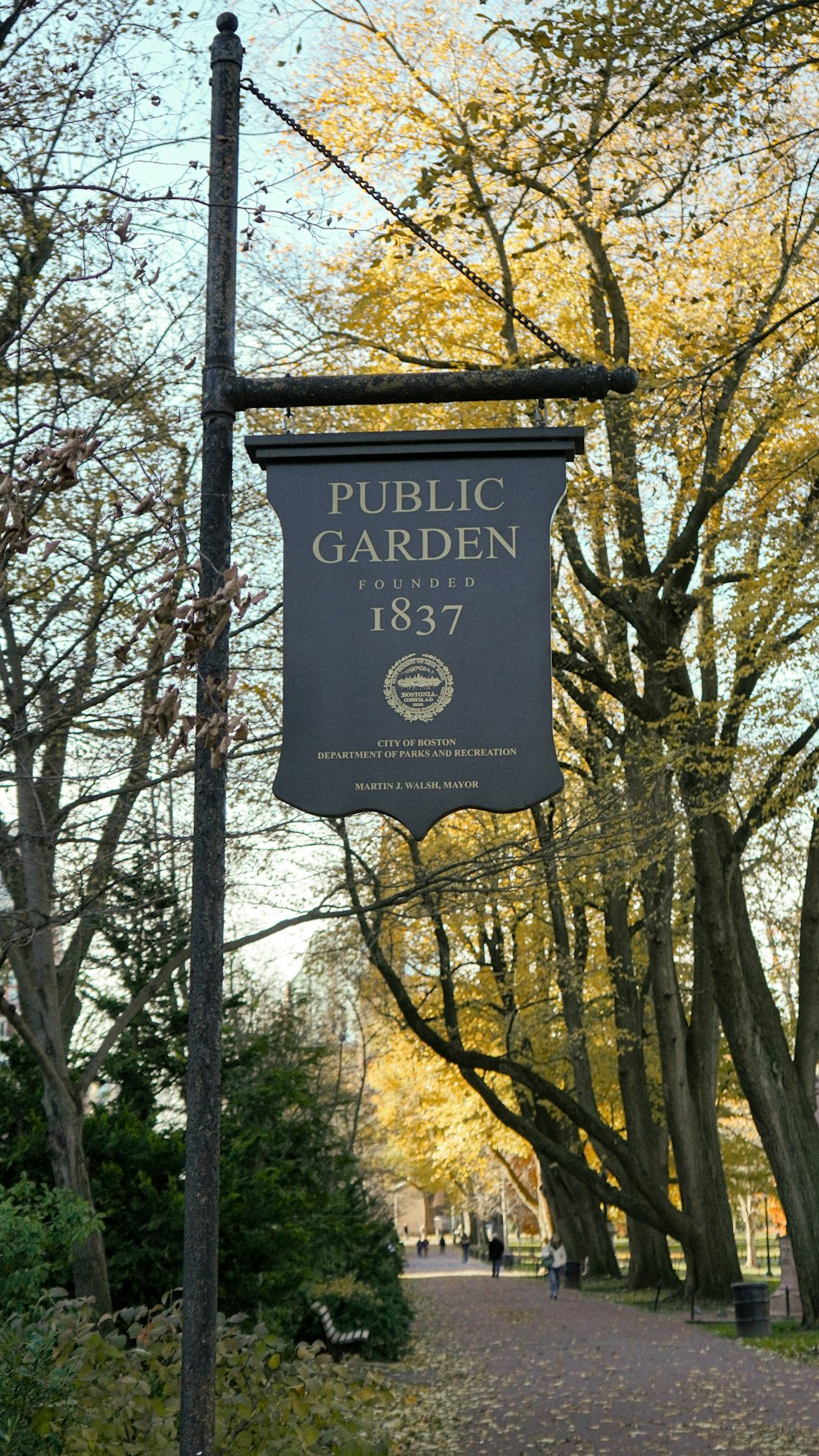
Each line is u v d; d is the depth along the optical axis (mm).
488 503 6246
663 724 19328
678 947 33531
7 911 12914
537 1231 85625
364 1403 8453
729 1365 18234
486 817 22203
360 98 17484
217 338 6402
